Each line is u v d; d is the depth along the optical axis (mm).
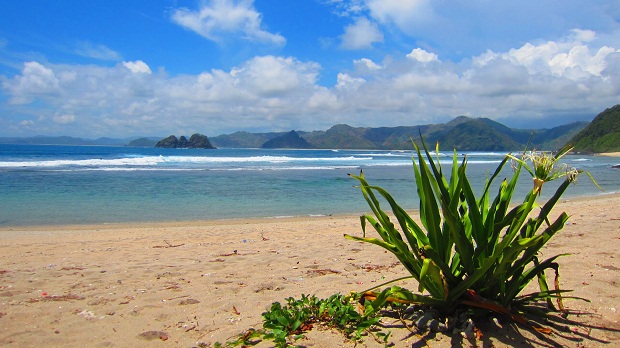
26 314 3920
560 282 4367
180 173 29875
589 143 156375
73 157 52719
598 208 12719
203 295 4441
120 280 5203
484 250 3053
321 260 6176
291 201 16922
